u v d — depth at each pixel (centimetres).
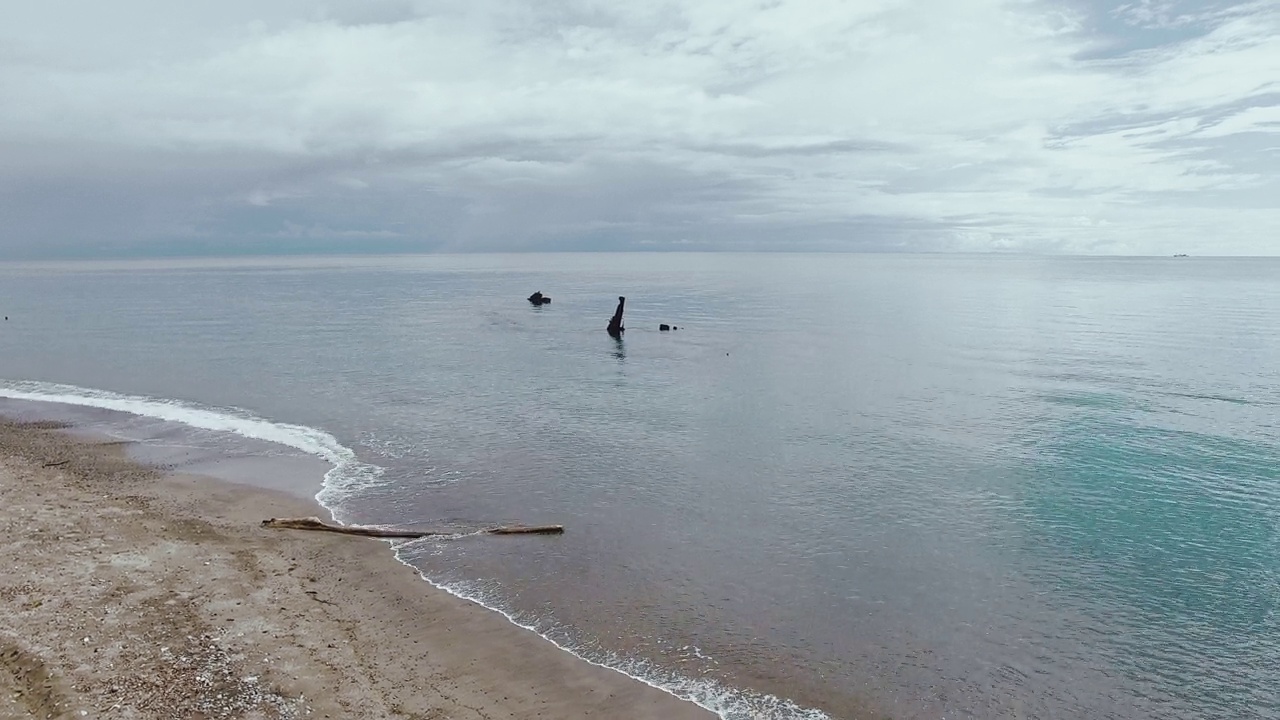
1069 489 2244
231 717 1125
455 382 3966
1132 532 1934
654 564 1744
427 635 1410
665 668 1321
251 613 1452
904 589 1633
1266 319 6469
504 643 1388
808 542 1877
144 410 3294
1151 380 3772
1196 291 10725
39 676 1195
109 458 2534
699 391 3731
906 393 3625
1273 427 2862
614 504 2133
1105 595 1609
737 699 1235
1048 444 2702
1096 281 14412
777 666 1334
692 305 9094
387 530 1898
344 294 11231
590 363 4606
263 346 5325
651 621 1484
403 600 1545
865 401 3466
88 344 5403
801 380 4006
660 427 3006
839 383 3909
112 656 1265
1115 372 4012
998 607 1558
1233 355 4481
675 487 2280
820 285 13862
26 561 1630
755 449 2688
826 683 1286
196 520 1945
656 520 2016
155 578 1579
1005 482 2312
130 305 9000
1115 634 1455
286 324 6831
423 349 5197
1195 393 3453
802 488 2275
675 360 4722
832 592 1617
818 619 1502
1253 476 2325
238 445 2722
